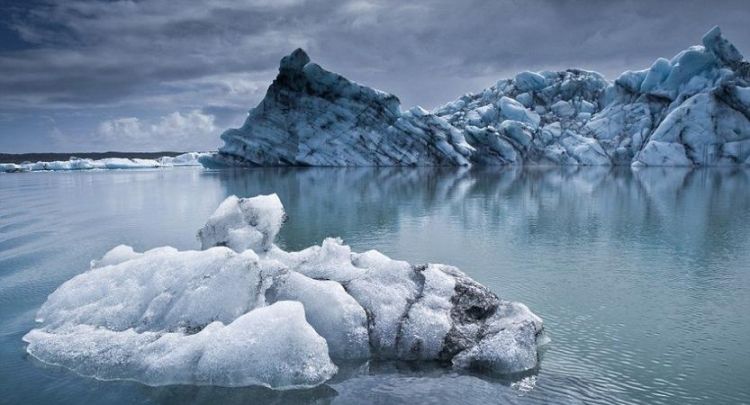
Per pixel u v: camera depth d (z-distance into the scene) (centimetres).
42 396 571
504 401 562
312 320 686
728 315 830
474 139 6159
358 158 5731
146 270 761
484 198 2545
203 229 912
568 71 7125
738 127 4956
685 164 5062
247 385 587
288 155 5716
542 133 6347
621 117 6066
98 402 558
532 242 1424
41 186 3678
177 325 671
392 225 1709
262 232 891
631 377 618
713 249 1322
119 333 668
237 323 625
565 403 558
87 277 790
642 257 1237
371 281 742
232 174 4666
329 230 1605
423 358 662
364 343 668
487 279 1042
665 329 771
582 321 805
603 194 2705
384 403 557
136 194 2848
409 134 5800
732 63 5325
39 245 1388
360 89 5703
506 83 7219
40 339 688
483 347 645
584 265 1155
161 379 595
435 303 711
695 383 603
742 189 2850
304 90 5759
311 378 593
